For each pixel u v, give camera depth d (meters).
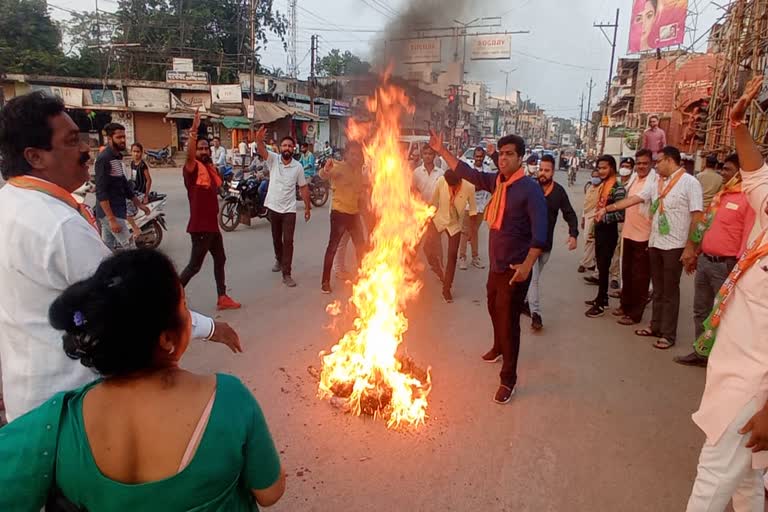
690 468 3.11
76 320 1.12
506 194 3.80
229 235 9.86
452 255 6.18
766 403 2.00
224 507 1.20
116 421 1.15
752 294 2.17
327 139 32.84
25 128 1.68
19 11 28.41
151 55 31.12
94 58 30.58
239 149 20.23
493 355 4.51
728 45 11.96
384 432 3.38
